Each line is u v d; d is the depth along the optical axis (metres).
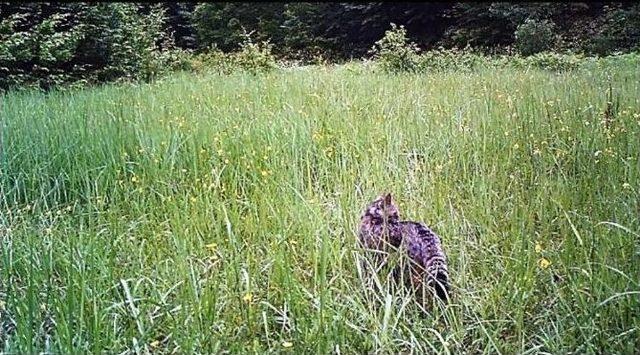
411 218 3.02
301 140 4.09
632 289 2.23
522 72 8.58
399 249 2.36
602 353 2.07
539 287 2.46
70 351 1.98
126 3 11.29
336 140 4.23
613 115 4.33
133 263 2.61
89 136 4.36
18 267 2.59
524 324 2.27
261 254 2.77
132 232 3.02
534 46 13.57
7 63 8.98
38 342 2.07
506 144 3.96
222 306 2.36
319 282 2.44
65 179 3.86
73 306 2.13
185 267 2.37
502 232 2.87
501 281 2.41
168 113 5.14
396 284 2.46
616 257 2.40
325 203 3.25
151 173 3.72
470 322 2.30
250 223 2.95
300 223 2.87
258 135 4.23
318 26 19.41
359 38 19.12
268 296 2.43
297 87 6.65
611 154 3.46
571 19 15.17
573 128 4.08
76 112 5.37
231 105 5.57
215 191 3.19
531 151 3.72
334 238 2.77
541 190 3.03
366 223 2.59
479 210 2.98
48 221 3.30
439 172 3.45
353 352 2.14
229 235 2.62
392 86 6.68
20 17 9.15
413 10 18.08
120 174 3.82
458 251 2.69
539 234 2.73
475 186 3.33
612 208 2.78
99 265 2.47
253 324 2.27
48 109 5.66
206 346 2.12
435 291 2.32
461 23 16.88
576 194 3.04
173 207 3.07
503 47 15.30
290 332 2.24
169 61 12.59
